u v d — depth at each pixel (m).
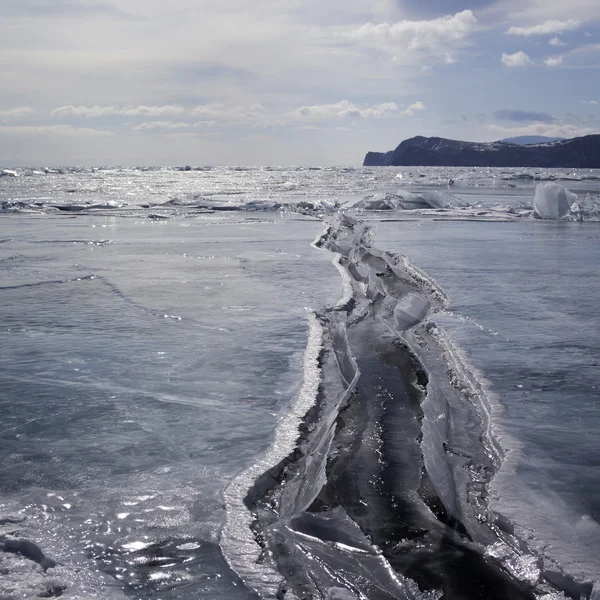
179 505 2.81
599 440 3.46
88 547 2.47
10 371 4.71
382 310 7.29
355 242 13.62
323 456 3.30
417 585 2.31
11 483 2.99
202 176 96.88
